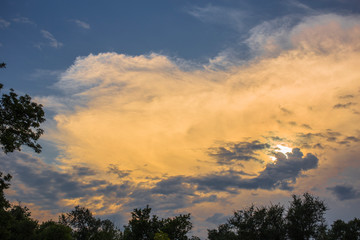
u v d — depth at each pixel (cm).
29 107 3231
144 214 6875
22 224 6350
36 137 3378
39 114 3334
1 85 3147
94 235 7244
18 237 6184
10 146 3150
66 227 6606
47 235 6350
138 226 6638
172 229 6500
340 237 4712
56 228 6469
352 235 4691
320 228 4738
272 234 4828
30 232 6378
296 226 4753
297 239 4722
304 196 4997
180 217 6744
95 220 8219
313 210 4784
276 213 5028
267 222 5000
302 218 4734
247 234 4988
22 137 3297
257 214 5059
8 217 3797
